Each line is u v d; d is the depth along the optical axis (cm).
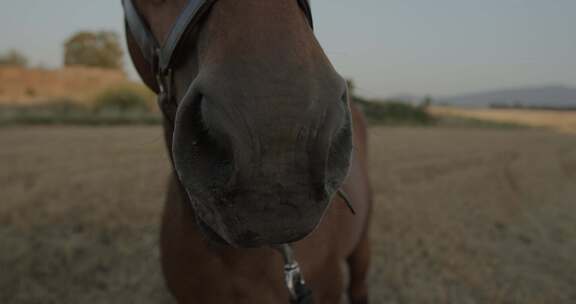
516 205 693
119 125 1859
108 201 558
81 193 593
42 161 829
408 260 424
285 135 80
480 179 881
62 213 501
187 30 102
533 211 682
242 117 81
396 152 1213
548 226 605
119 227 468
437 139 1788
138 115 2081
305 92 82
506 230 563
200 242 153
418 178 836
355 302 291
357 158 254
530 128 3797
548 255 482
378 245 460
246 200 83
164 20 117
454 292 375
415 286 377
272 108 80
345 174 95
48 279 359
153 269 385
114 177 704
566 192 869
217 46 89
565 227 602
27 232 444
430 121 3028
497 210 646
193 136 92
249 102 81
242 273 154
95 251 412
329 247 183
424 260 429
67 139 1202
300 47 87
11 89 2559
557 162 1318
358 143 268
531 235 542
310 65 86
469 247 474
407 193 693
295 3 95
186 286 166
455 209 625
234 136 82
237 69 84
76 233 452
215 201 90
